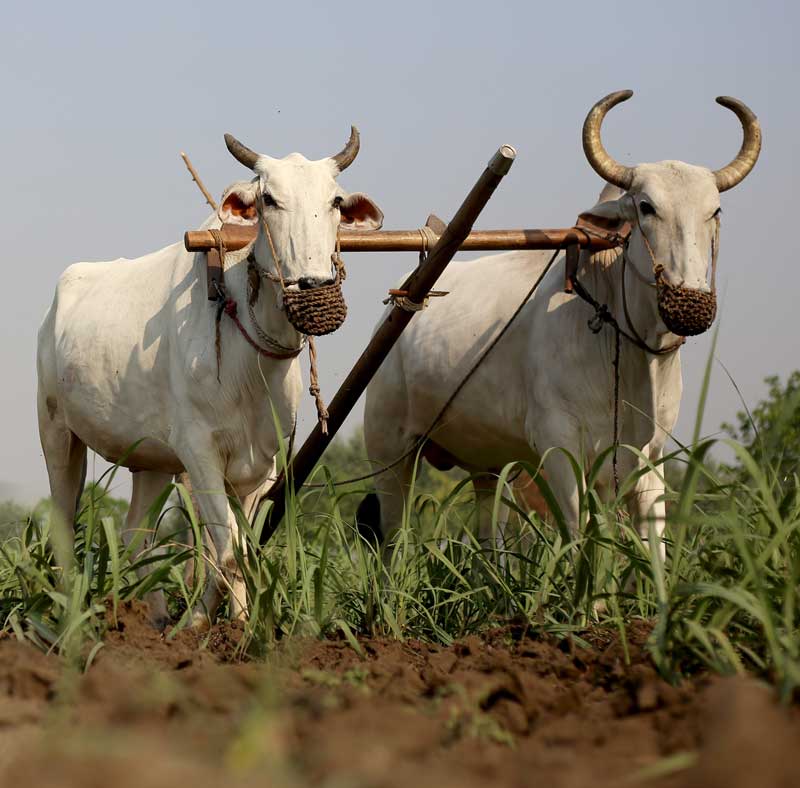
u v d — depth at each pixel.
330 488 11.64
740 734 5.66
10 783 5.27
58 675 8.19
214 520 12.54
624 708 7.65
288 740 6.33
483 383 15.62
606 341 14.01
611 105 14.02
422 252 13.30
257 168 12.28
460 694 7.44
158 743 5.89
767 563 8.98
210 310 12.88
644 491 13.32
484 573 12.09
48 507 15.63
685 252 12.89
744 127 13.97
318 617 10.55
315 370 12.44
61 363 14.70
